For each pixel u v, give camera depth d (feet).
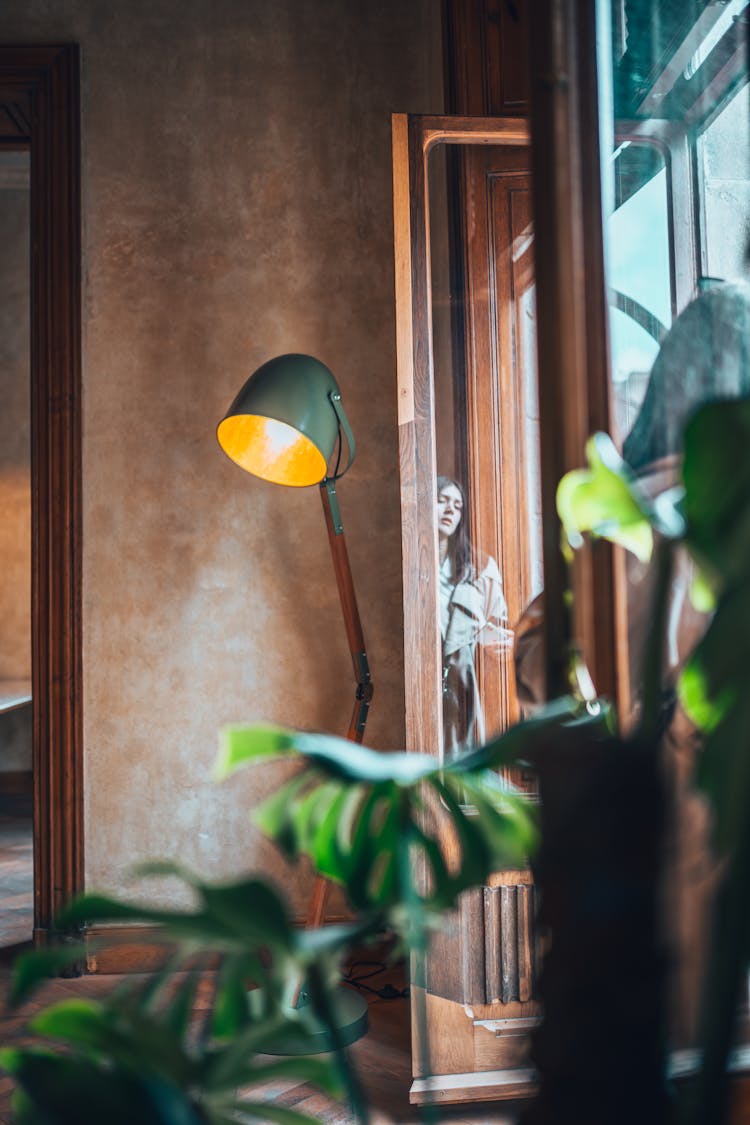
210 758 10.64
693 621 2.61
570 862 1.52
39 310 10.72
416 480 7.75
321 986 1.78
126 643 10.66
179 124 10.88
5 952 11.07
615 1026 1.46
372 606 10.87
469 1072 7.52
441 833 7.11
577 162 2.29
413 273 7.77
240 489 10.82
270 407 8.46
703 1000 1.49
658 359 3.23
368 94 11.02
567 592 2.03
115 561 10.69
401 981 10.18
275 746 1.77
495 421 7.85
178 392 10.80
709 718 1.68
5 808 20.06
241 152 10.93
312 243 10.95
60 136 10.71
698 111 3.67
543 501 2.08
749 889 1.41
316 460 9.16
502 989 7.59
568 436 2.06
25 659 22.48
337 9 11.02
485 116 8.54
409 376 7.75
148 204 10.84
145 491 10.74
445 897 1.84
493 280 7.86
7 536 22.50
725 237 3.61
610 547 2.46
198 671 10.70
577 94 2.32
